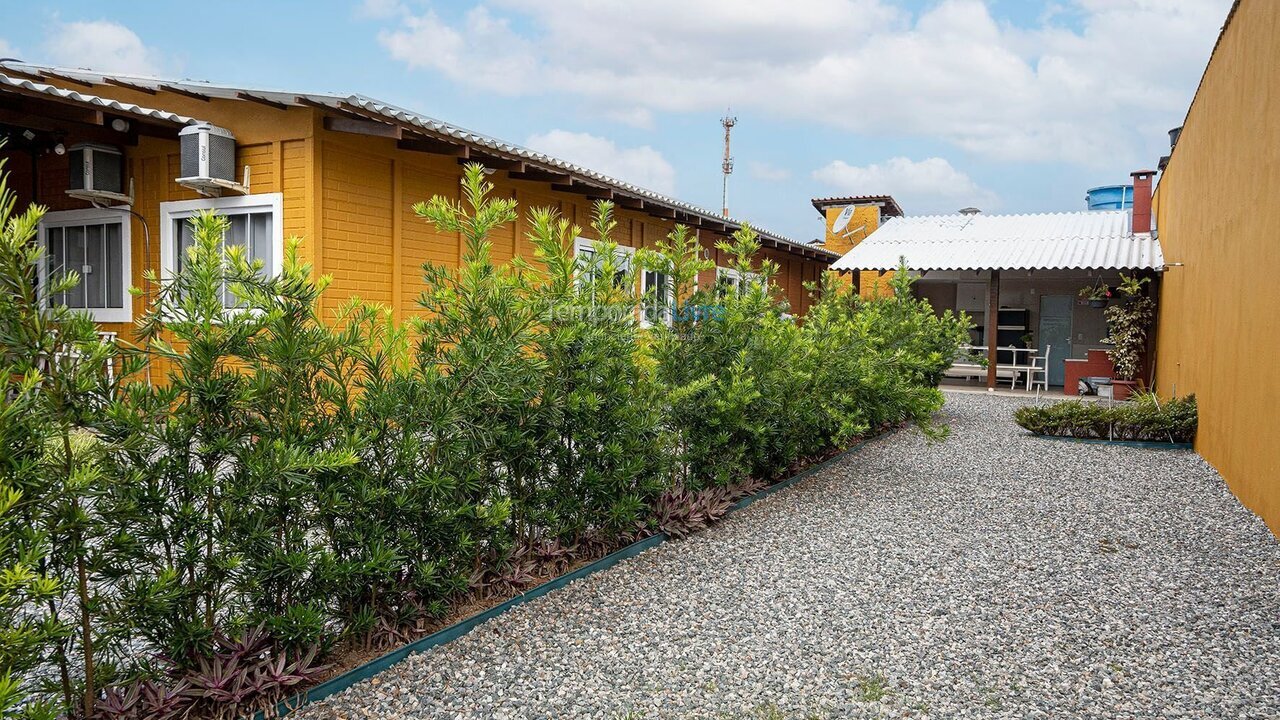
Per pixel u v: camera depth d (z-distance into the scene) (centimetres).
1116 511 587
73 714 241
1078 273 1647
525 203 923
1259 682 312
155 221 766
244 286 280
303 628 275
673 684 304
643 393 456
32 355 215
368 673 301
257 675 265
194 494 253
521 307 343
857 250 1784
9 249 207
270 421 279
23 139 781
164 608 241
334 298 708
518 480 391
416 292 797
